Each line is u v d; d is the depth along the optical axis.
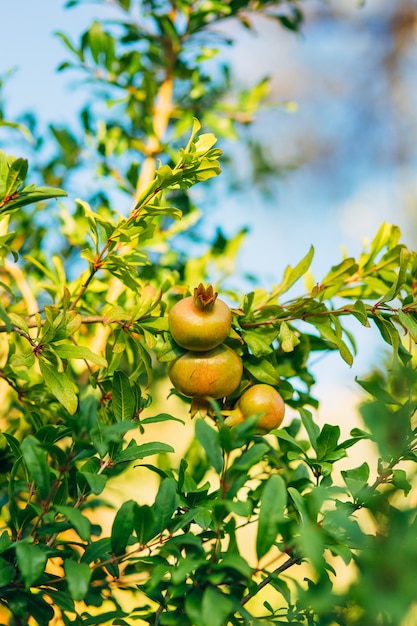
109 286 1.89
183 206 2.05
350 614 1.45
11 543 1.48
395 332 1.63
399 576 1.39
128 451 1.55
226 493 1.46
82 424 1.46
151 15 2.01
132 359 1.80
